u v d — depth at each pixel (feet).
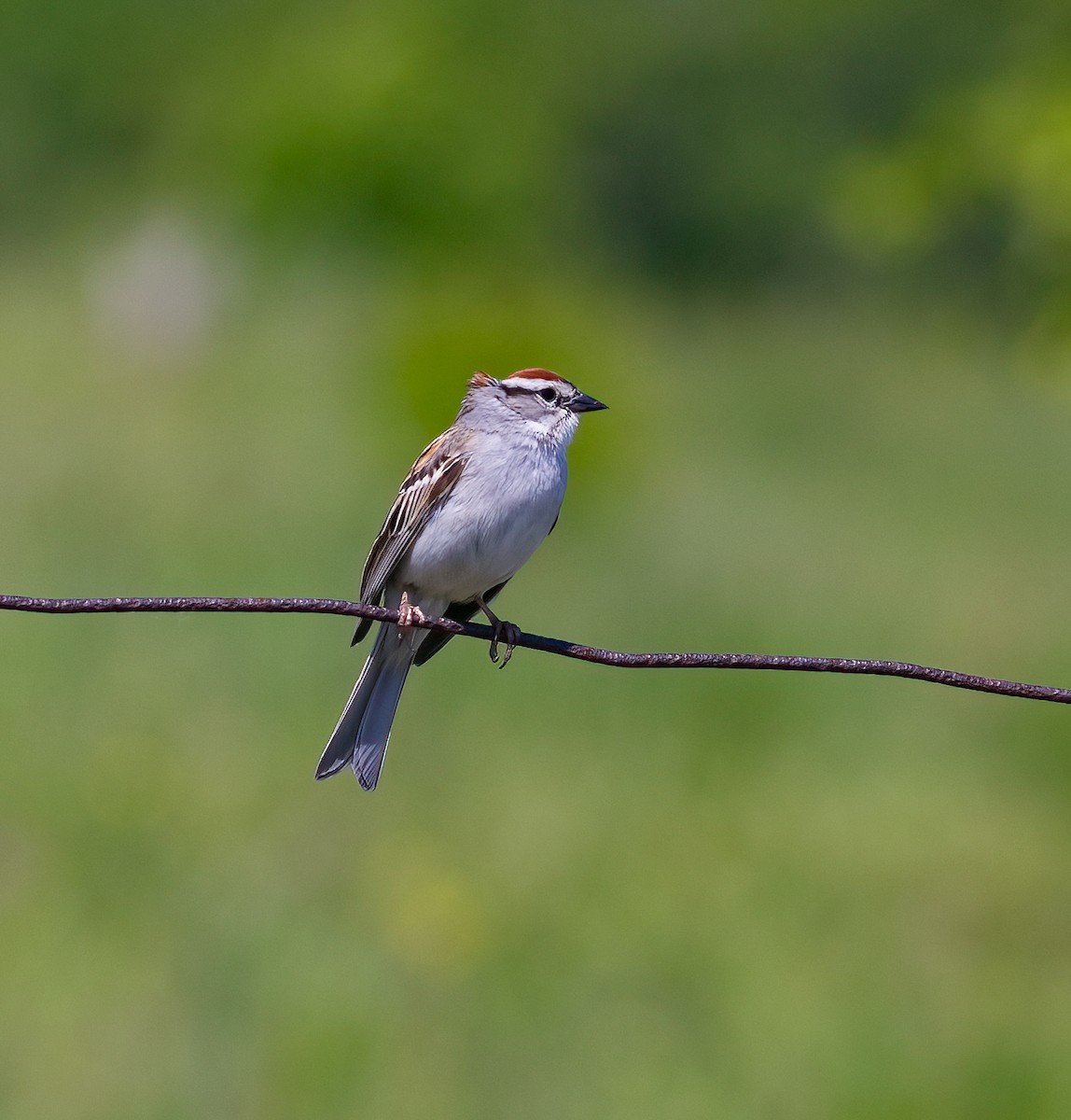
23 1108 25.75
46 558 50.21
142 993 28.53
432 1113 25.98
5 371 85.10
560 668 43.83
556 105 135.64
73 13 146.10
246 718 39.65
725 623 48.14
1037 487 72.74
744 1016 28.58
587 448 60.49
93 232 132.26
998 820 36.65
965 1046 27.81
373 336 91.09
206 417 74.49
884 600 52.21
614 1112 26.11
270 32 142.00
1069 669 44.98
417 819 35.09
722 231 139.03
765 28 135.03
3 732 38.19
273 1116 25.94
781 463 76.59
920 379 102.01
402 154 126.41
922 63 123.95
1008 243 35.29
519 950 30.32
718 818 36.11
